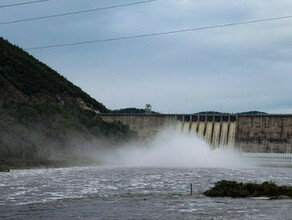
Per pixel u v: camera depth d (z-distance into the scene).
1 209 63.09
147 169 160.25
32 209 63.16
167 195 78.44
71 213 60.06
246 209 62.47
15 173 130.00
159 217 57.06
